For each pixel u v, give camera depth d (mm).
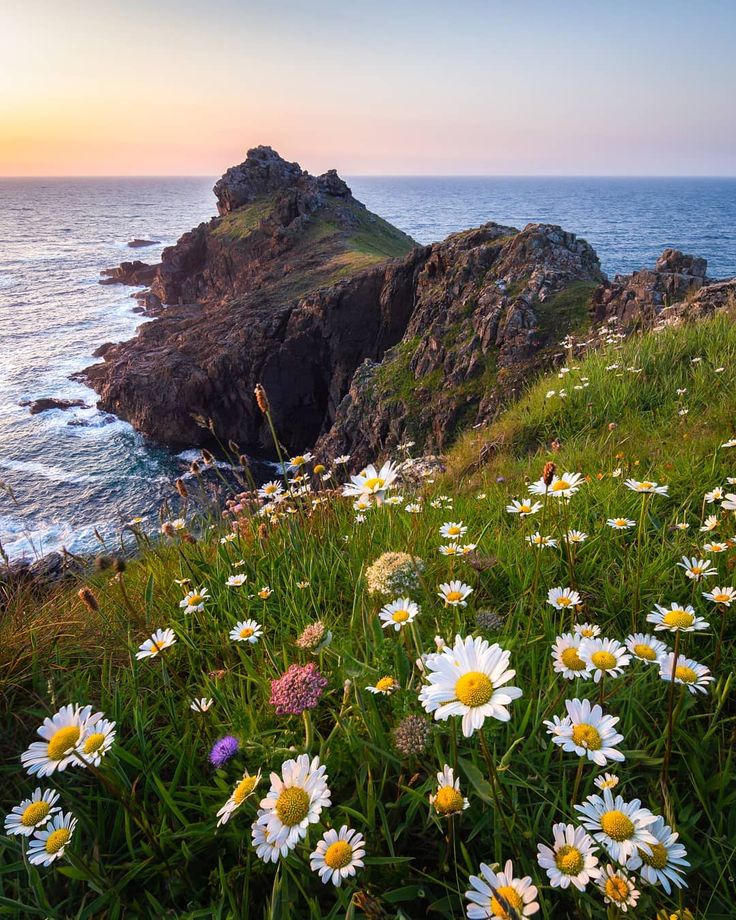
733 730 2354
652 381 9305
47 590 4672
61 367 74438
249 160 109625
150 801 2473
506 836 2012
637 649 2150
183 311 78938
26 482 43781
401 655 2574
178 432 55969
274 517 4652
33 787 2619
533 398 12047
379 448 41750
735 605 3021
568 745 1738
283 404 58469
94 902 1987
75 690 3041
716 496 3885
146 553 4707
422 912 1952
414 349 44000
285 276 78062
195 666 3268
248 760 2363
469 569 3688
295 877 1914
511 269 40219
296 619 3338
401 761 2166
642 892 1702
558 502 4238
